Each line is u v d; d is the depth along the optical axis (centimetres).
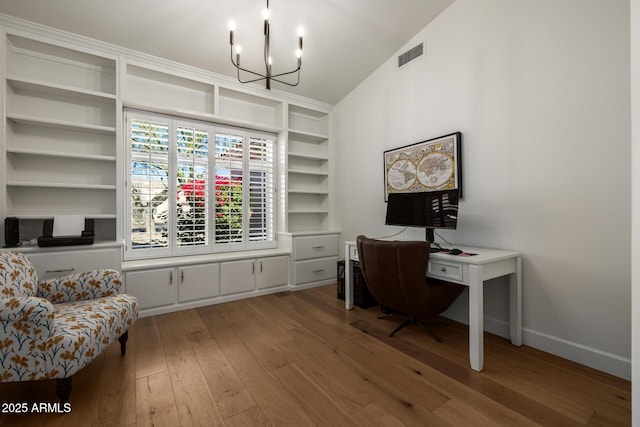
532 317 209
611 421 135
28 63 250
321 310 287
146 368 180
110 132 275
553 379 169
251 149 365
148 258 297
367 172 353
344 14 262
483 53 236
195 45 275
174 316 269
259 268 334
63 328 143
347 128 385
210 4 238
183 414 140
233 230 348
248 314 275
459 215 254
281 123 372
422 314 217
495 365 185
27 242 237
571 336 191
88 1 221
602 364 177
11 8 218
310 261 370
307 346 211
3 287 156
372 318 266
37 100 254
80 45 250
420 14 268
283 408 145
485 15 234
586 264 184
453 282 198
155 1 229
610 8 173
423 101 285
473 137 243
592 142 180
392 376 173
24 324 133
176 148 313
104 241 266
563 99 192
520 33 213
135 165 292
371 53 313
